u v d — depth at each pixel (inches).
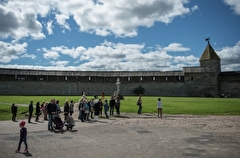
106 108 896.3
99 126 686.5
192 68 3029.0
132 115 953.5
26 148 409.1
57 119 623.8
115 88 3053.6
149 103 1418.6
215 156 380.8
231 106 1228.5
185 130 617.6
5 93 2662.4
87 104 856.3
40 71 2891.2
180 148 431.2
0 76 2662.4
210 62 2979.8
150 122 760.3
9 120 885.2
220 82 2920.8
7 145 457.1
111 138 519.8
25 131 412.8
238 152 404.2
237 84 2802.7
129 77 3088.1
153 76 3041.3
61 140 500.4
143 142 479.8
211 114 981.8
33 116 994.1
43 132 595.2
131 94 3041.3
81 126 688.4
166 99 1886.1
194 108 1145.4
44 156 383.9
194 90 2925.7
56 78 2938.0
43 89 2856.8
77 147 440.8
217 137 528.4
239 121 782.5
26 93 2773.1
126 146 447.2
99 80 3056.1
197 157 375.6
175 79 2997.0
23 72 2773.1
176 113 1004.6
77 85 2989.7
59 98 1813.5
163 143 470.6
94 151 411.8
